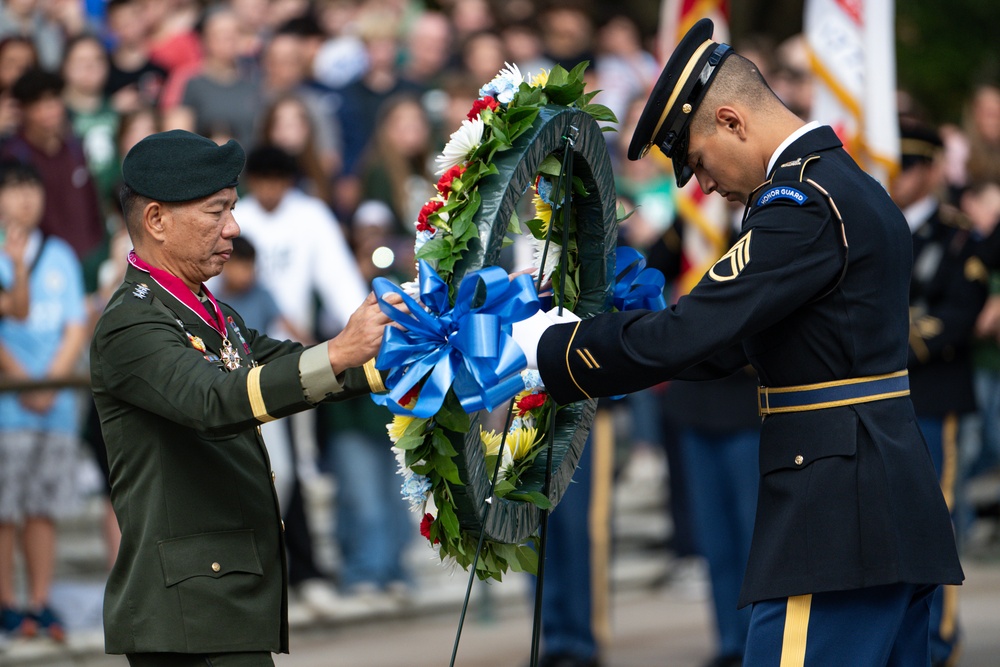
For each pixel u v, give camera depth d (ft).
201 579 34.91
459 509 34.30
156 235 36.14
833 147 37.17
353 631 76.43
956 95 143.64
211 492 35.50
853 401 35.99
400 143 87.66
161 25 103.81
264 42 107.55
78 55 88.33
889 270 36.09
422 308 32.68
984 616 77.51
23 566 76.28
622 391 35.73
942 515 36.47
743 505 64.75
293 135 87.71
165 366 34.19
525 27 115.03
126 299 35.63
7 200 67.97
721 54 37.52
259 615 35.65
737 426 63.87
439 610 80.02
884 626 35.70
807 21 65.10
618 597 86.48
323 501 89.51
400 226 86.28
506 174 33.91
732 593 65.92
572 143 36.55
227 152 36.32
